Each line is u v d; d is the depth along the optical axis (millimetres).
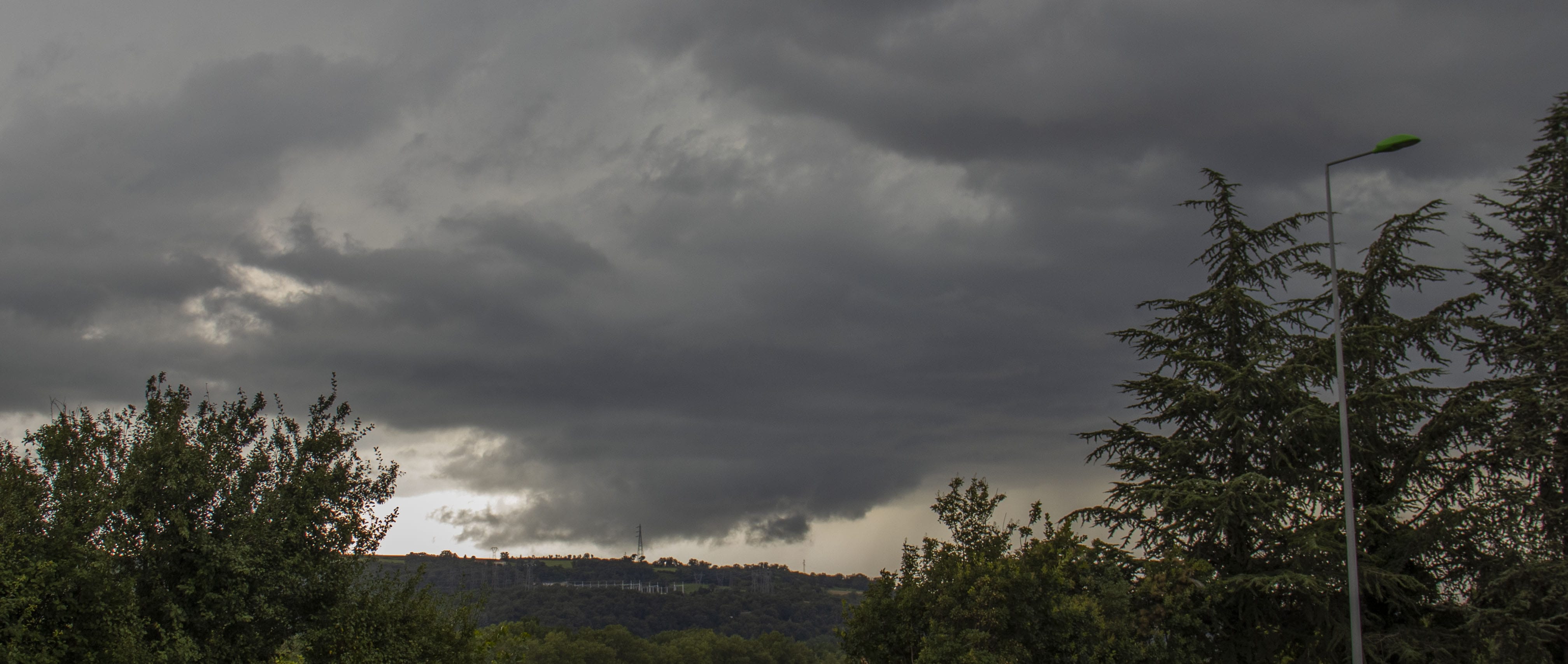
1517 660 27938
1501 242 33812
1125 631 28469
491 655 27531
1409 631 30266
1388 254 33875
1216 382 33969
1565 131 32500
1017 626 26891
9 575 18734
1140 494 33156
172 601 20734
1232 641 32156
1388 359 33656
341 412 24609
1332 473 32875
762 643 161125
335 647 23172
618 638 145875
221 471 22375
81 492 20969
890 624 28531
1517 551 29391
